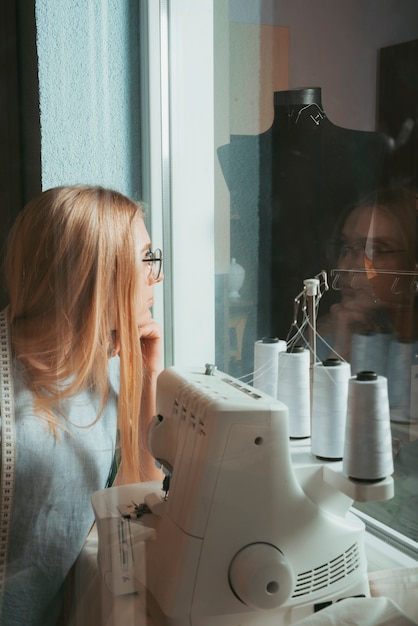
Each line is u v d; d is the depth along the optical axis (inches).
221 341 44.6
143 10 43.6
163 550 28.7
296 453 29.8
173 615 27.4
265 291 41.1
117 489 31.8
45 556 28.8
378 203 33.1
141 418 33.5
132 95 44.8
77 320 29.5
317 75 36.9
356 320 34.6
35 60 31.0
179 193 46.3
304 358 31.9
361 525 30.8
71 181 32.4
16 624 28.6
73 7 33.5
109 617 29.2
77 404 29.8
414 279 32.2
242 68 41.3
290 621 28.8
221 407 27.2
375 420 27.0
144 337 39.9
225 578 27.8
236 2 41.6
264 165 40.8
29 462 28.3
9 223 28.7
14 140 29.3
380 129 33.2
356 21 34.1
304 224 37.4
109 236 30.9
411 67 31.5
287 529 28.3
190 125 44.7
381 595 30.9
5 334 28.2
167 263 48.1
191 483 27.8
